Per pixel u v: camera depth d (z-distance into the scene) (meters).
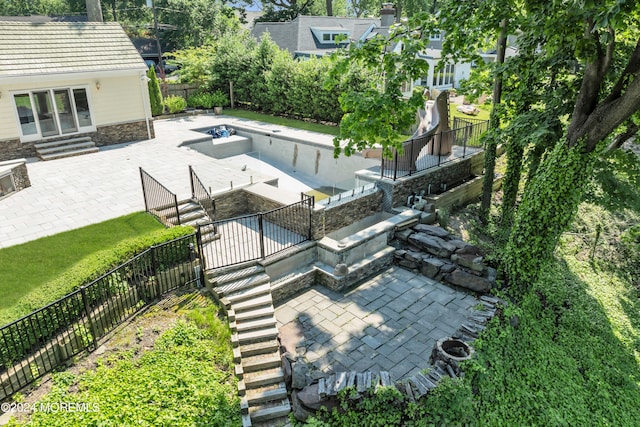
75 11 51.41
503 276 10.59
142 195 13.08
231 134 23.72
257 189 13.12
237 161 21.28
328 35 35.47
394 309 10.26
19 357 6.99
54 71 16.95
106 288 8.20
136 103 19.66
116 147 18.83
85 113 18.38
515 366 8.71
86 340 7.61
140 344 7.90
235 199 13.13
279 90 25.05
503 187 14.24
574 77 12.79
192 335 8.19
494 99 13.45
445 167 15.41
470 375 7.58
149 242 9.00
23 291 8.26
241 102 29.20
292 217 11.93
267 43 26.36
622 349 10.61
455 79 37.53
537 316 10.70
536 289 11.70
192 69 28.73
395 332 9.41
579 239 15.27
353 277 11.30
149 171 15.12
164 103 26.33
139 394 6.94
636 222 16.00
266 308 9.27
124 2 50.88
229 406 7.12
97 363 7.43
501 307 9.34
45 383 7.05
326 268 11.30
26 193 13.32
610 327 11.21
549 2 9.33
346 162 18.34
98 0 24.72
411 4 41.09
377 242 12.17
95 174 15.00
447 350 8.09
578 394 8.96
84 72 17.61
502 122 14.17
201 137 20.66
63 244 10.02
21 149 17.02
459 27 11.89
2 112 16.33
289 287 10.68
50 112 17.45
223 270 9.80
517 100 12.84
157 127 23.19
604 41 7.96
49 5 56.31
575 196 9.53
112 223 11.09
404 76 10.92
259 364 8.04
